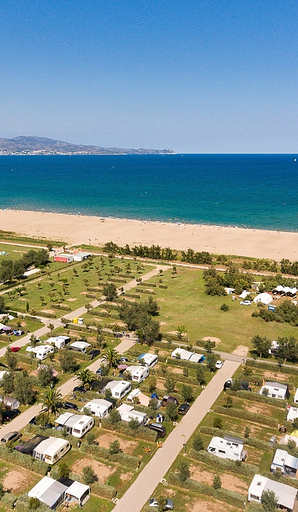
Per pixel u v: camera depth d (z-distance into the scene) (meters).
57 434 66.06
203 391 80.56
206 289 137.88
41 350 92.31
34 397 78.00
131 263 169.50
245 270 159.62
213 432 67.25
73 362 86.25
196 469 60.19
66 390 80.12
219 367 89.06
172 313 119.56
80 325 109.75
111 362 88.19
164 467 60.28
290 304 118.88
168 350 97.81
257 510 51.22
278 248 194.50
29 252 167.12
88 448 62.78
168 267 164.88
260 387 82.81
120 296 130.38
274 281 140.62
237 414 72.50
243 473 59.03
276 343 96.88
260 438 67.19
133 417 68.94
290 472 58.47
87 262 169.75
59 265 166.38
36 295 133.00
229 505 53.75
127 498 54.34
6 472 59.22
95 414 71.12
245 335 106.12
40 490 53.28
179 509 52.69
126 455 60.91
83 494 53.25
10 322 111.56
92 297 130.38
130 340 102.69
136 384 81.31
